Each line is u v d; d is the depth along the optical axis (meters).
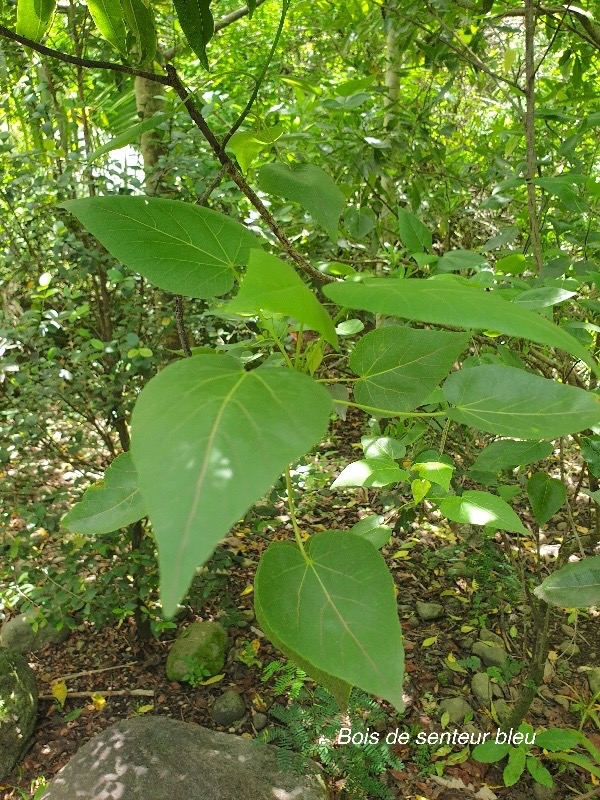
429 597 3.58
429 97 3.78
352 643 0.55
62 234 2.72
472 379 0.74
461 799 2.54
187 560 0.35
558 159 2.38
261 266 0.50
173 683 3.15
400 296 0.50
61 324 2.78
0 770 2.70
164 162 2.76
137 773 2.49
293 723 2.59
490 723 2.86
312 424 0.43
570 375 1.69
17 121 3.67
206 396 0.45
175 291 0.73
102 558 3.24
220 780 2.47
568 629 3.28
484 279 1.22
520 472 2.35
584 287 2.12
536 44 3.87
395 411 0.76
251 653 3.25
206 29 0.81
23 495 2.92
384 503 2.47
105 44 3.05
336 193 0.93
